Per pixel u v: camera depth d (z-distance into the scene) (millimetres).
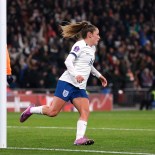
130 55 65750
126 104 60094
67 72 22672
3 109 20922
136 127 33906
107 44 66875
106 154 19562
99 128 32938
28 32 64812
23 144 23375
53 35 65125
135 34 69562
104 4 71250
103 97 58250
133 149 21516
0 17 20828
